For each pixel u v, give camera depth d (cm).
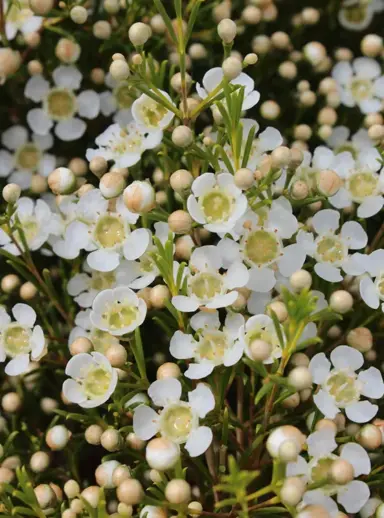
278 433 21
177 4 24
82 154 31
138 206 23
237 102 23
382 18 32
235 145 23
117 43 29
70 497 24
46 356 26
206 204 23
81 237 25
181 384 23
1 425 26
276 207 24
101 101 30
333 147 30
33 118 30
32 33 29
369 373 23
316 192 25
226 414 22
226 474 23
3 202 29
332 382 23
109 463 23
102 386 23
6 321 25
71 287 26
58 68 29
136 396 24
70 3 29
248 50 31
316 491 22
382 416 26
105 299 23
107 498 25
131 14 29
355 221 26
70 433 25
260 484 24
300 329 21
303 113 30
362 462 22
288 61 31
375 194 26
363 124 30
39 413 27
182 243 25
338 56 31
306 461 22
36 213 26
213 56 30
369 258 24
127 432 24
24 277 27
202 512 22
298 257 24
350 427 24
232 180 23
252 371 23
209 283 23
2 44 30
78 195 26
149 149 27
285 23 32
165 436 22
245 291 24
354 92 31
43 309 27
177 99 26
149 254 23
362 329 25
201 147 26
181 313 23
